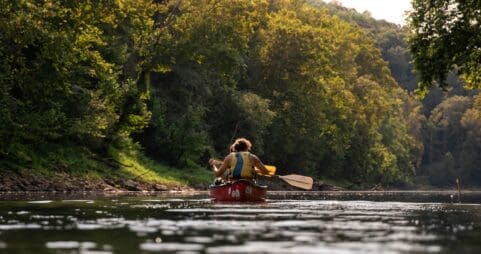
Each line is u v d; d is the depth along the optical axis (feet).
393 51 458.91
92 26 96.22
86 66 100.78
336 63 216.13
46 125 88.28
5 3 76.89
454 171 367.66
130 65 122.42
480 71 66.95
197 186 119.44
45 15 80.74
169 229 22.52
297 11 220.64
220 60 128.77
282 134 177.88
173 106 138.31
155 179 110.42
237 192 48.39
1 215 30.35
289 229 22.63
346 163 229.66
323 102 188.14
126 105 111.34
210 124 153.28
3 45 80.28
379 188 239.91
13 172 83.51
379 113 230.27
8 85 81.66
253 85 176.65
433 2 60.59
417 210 38.27
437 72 60.75
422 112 413.59
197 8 126.21
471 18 60.64
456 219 29.43
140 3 113.70
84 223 25.21
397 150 293.64
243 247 17.30
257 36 177.27
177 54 122.52
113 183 97.35
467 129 374.84
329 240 19.15
